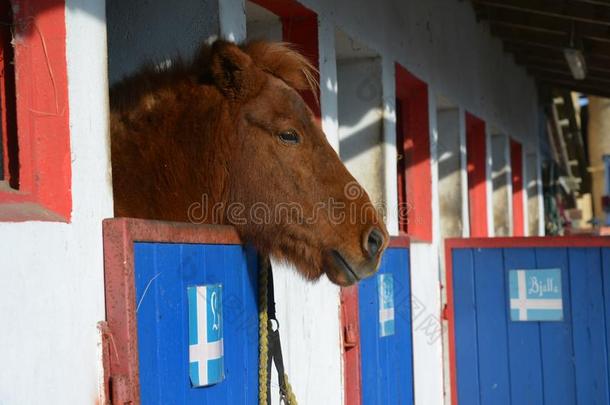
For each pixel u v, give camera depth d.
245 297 3.39
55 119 2.38
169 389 2.73
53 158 2.37
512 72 12.35
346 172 3.45
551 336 6.44
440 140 8.82
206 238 3.04
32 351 2.15
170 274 2.76
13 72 2.40
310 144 3.43
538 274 6.48
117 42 3.91
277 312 4.12
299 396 4.36
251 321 3.44
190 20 3.81
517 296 6.55
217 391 3.10
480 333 6.69
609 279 6.27
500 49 11.38
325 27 4.98
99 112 2.53
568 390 6.39
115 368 2.47
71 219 2.36
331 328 4.84
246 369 3.38
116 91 3.44
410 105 7.50
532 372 6.50
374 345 5.28
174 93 3.44
